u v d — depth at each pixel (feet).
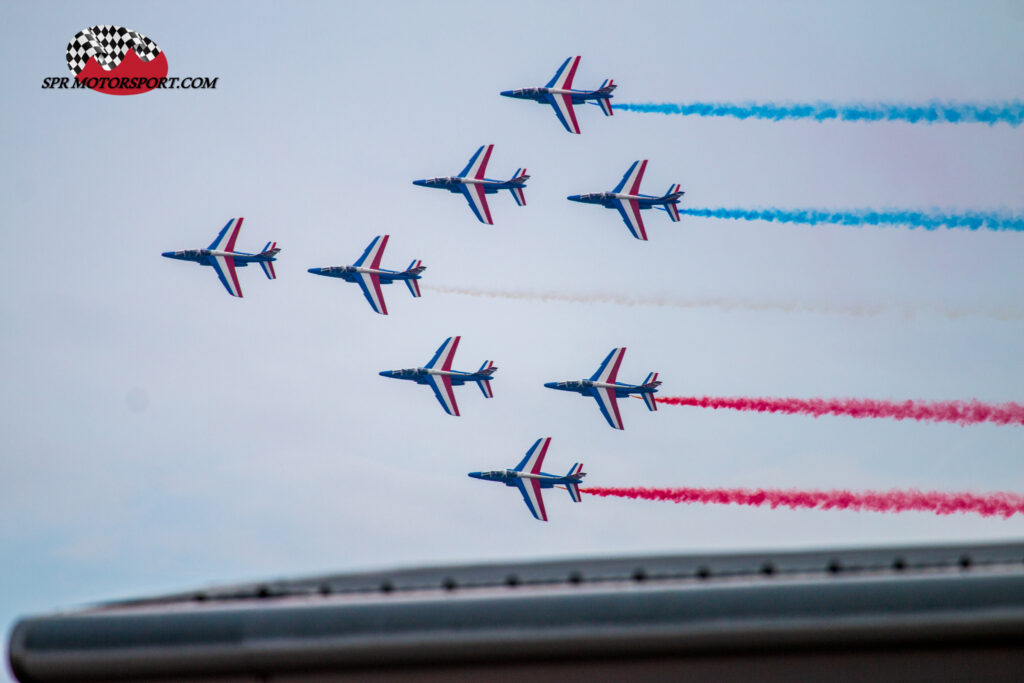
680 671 208.23
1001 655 203.72
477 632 205.36
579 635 204.03
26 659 209.15
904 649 203.21
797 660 206.08
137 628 210.18
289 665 207.92
